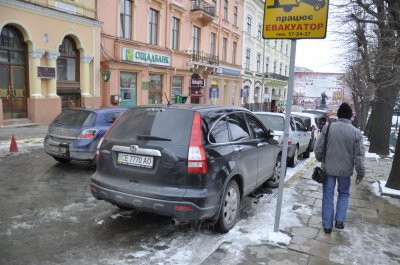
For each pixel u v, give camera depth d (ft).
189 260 12.24
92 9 54.65
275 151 21.35
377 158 36.83
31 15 45.27
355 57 47.91
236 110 17.54
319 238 14.26
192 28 84.17
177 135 13.38
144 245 13.35
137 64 64.03
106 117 26.02
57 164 26.84
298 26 13.04
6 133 40.19
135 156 13.61
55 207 17.31
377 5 24.57
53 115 49.73
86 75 54.95
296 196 20.21
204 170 12.93
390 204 19.54
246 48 120.88
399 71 21.66
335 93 171.53
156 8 69.41
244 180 16.14
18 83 46.55
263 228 14.89
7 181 21.81
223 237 14.14
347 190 15.26
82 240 13.66
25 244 13.16
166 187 12.92
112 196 13.82
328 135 14.94
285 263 12.00
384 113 39.06
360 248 13.52
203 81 83.10
